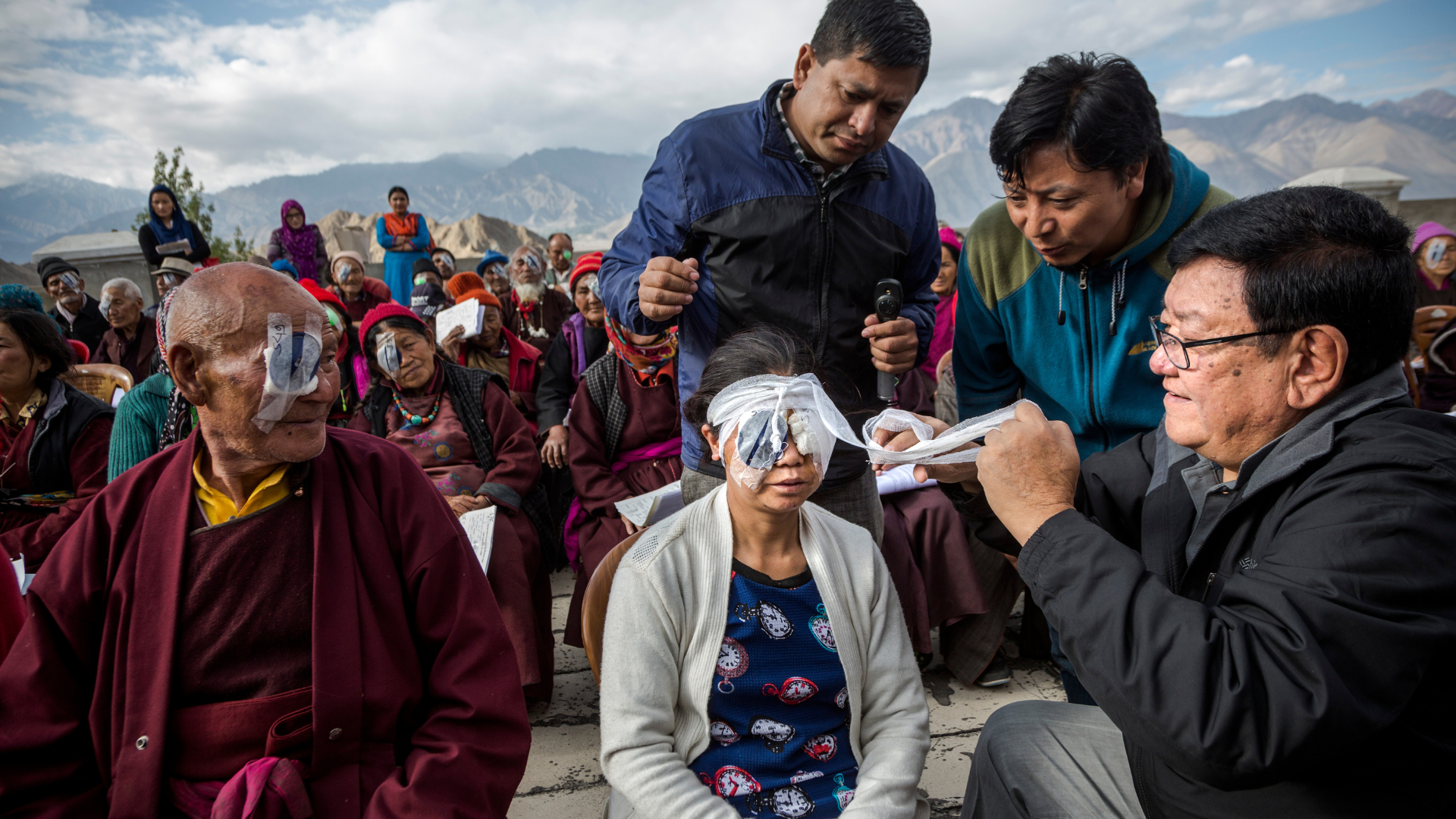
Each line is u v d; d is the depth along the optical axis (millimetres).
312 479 1269
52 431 2529
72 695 1187
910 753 1349
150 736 1148
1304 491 1062
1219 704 929
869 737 1422
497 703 1290
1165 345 1171
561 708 2545
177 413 2477
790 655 1377
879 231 1915
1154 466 1472
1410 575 914
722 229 1814
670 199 1872
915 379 2990
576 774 2168
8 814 1113
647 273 1707
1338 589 928
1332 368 1045
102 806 1194
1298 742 893
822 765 1380
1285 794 1041
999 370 2246
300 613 1221
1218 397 1113
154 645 1169
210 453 1237
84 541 1196
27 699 1141
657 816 1236
